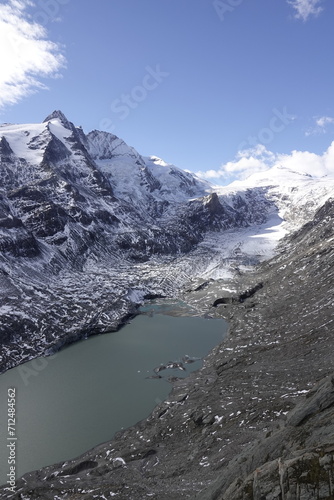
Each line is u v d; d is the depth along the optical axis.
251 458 33.78
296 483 24.89
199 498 35.03
